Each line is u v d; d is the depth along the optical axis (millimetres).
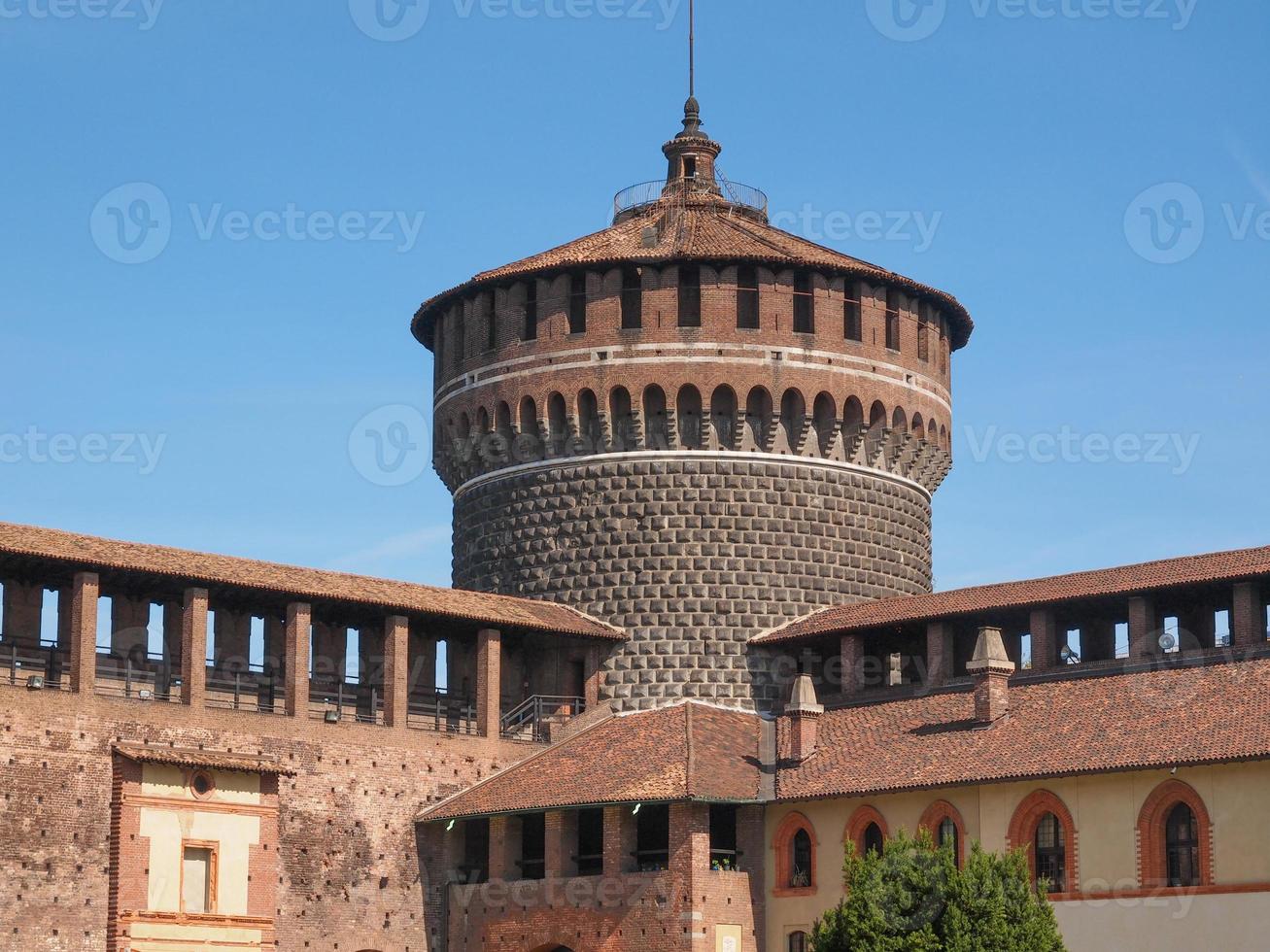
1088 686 86375
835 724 92750
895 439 101938
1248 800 76625
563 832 90062
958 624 93438
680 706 95625
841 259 101250
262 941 86875
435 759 93500
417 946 91562
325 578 92875
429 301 105688
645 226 103125
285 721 89312
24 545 83062
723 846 92500
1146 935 78562
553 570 100562
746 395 98750
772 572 99062
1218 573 84875
